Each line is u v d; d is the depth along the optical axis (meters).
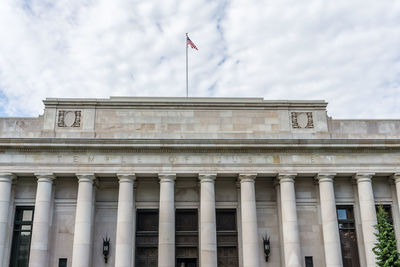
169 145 44.34
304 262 44.97
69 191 45.94
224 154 45.09
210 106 47.94
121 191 43.59
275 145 44.88
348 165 45.44
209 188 44.03
